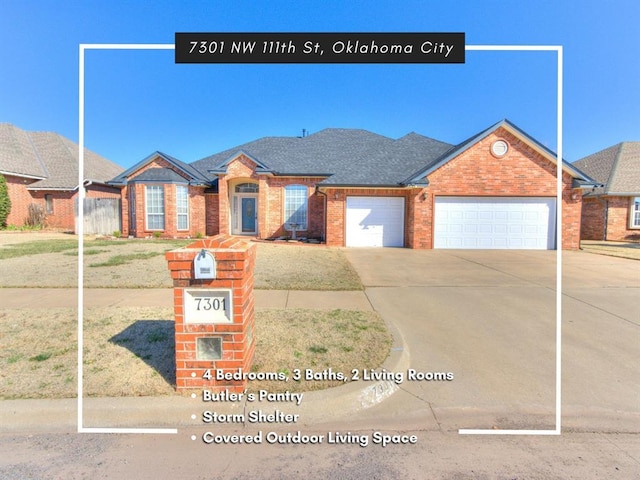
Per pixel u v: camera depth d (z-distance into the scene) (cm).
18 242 1433
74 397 300
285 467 244
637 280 804
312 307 574
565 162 1380
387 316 538
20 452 254
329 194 1438
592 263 1052
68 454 254
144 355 379
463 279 806
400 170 1517
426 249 1370
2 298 611
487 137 1371
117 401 296
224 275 304
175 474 236
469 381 354
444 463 249
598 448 265
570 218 1394
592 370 377
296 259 1079
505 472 240
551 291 700
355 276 817
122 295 634
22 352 388
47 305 570
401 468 244
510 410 309
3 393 305
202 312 309
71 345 407
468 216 1392
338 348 405
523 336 468
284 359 375
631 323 518
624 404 317
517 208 1391
